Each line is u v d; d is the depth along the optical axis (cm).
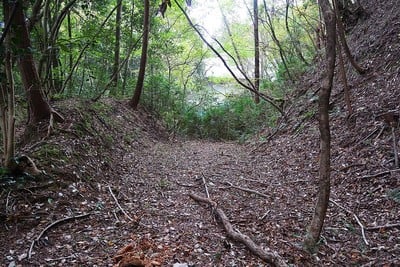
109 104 1133
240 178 707
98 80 1162
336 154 667
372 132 650
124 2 1299
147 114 1398
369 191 524
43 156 545
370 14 1080
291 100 1220
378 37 921
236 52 1839
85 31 923
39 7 604
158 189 613
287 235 429
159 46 1450
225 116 1527
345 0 1148
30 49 467
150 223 455
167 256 360
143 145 1018
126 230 431
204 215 500
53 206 458
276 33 1762
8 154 481
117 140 877
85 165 598
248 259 366
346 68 960
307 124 928
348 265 363
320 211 384
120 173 677
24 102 836
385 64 821
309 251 383
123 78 1495
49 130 652
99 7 963
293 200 561
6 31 399
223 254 374
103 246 385
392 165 552
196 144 1284
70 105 809
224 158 941
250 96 1662
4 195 449
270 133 1116
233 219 475
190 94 1870
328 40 349
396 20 908
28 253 358
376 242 408
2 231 398
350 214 479
